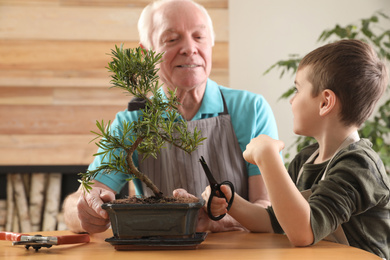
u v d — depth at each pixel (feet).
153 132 2.86
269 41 10.76
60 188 10.32
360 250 2.89
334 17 10.87
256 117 5.02
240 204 3.71
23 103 10.23
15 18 10.18
